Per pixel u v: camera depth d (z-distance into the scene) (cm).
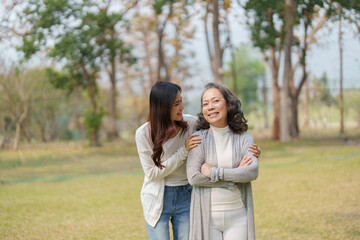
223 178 231
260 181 715
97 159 1324
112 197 632
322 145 1443
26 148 1956
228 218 238
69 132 3866
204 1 1681
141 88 3353
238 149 246
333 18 1256
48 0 1488
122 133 4500
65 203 596
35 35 1495
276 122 1894
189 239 246
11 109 1905
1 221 489
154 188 258
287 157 1088
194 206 243
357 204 493
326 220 433
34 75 1930
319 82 3250
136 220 483
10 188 743
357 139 1650
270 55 1941
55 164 1191
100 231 438
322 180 676
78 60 1775
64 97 2769
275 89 1919
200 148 246
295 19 1400
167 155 262
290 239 377
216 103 244
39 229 451
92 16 1622
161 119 248
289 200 546
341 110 1973
